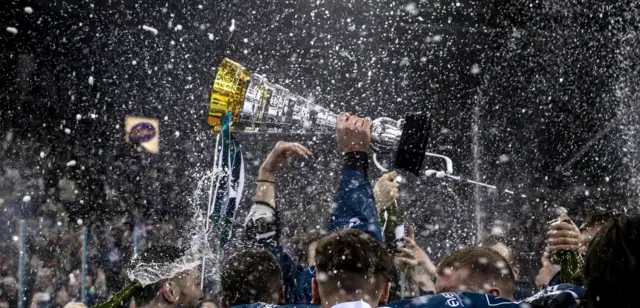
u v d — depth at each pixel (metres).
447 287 2.08
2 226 7.79
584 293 1.65
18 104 9.94
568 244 1.96
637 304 1.39
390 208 2.62
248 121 2.38
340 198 2.22
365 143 2.26
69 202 8.88
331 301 1.70
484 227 9.63
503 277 2.06
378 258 1.73
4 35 9.96
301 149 2.50
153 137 10.30
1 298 6.57
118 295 2.04
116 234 8.42
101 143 10.21
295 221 7.79
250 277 2.24
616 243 1.42
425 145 2.26
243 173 2.38
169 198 9.71
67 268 7.10
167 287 2.15
